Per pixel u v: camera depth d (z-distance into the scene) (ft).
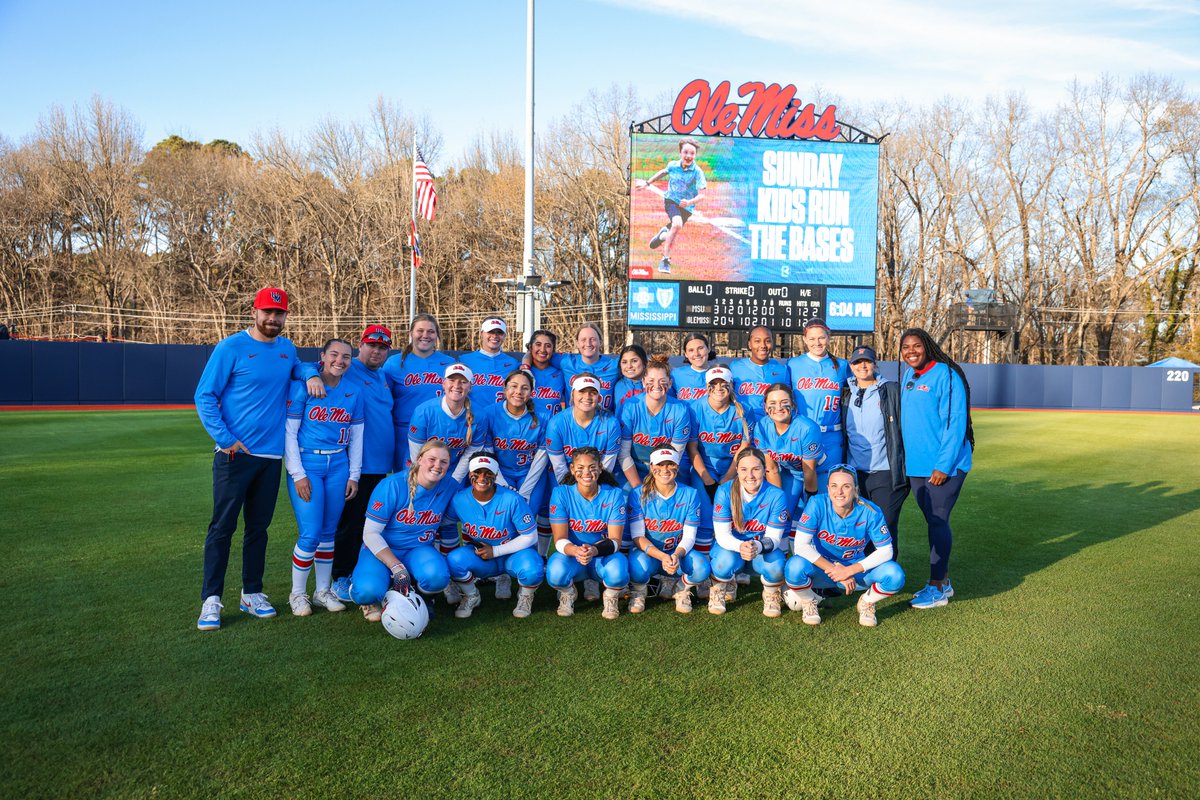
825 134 52.60
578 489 15.40
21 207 127.54
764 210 52.39
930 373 15.78
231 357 13.94
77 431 47.32
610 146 114.73
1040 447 45.50
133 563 18.10
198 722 10.25
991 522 24.34
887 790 8.82
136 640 13.26
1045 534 22.62
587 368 19.74
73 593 15.79
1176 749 9.82
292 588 15.20
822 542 14.85
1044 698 11.28
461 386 15.62
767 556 15.12
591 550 14.76
